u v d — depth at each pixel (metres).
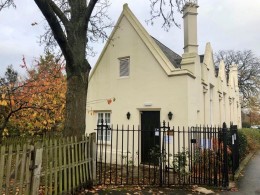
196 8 12.18
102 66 14.27
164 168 8.37
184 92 10.95
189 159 8.41
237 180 9.13
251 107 43.59
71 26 8.19
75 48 8.08
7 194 4.79
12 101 8.75
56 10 8.12
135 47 12.87
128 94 12.89
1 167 4.71
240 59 43.97
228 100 22.25
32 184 5.33
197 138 9.28
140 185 7.90
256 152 18.86
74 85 7.93
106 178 8.96
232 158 9.50
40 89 10.10
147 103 12.05
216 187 7.86
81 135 7.49
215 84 16.44
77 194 6.73
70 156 6.73
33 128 12.01
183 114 10.88
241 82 43.47
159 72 11.82
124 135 12.77
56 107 11.24
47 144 5.89
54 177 6.08
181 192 7.30
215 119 16.05
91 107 14.49
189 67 11.94
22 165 5.12
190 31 12.14
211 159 8.70
